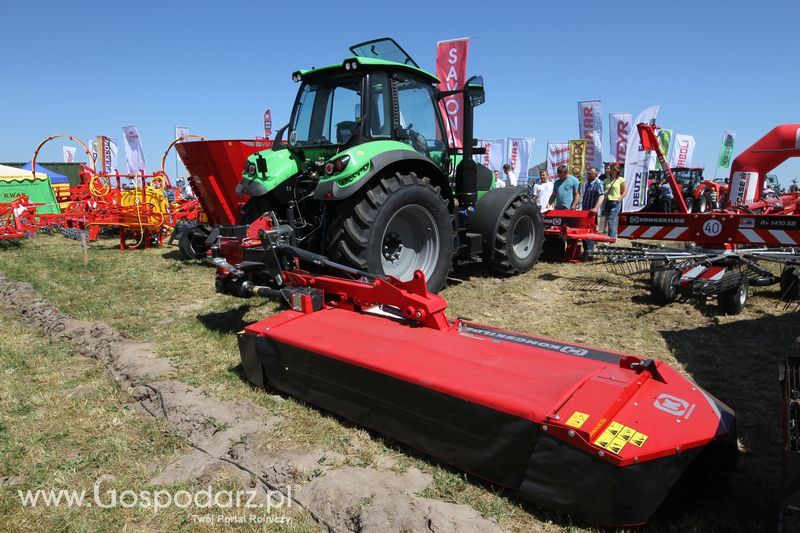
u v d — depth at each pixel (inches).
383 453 96.6
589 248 284.0
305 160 197.6
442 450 89.4
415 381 90.0
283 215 201.0
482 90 219.1
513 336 108.6
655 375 87.7
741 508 81.0
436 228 194.4
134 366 140.4
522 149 676.1
